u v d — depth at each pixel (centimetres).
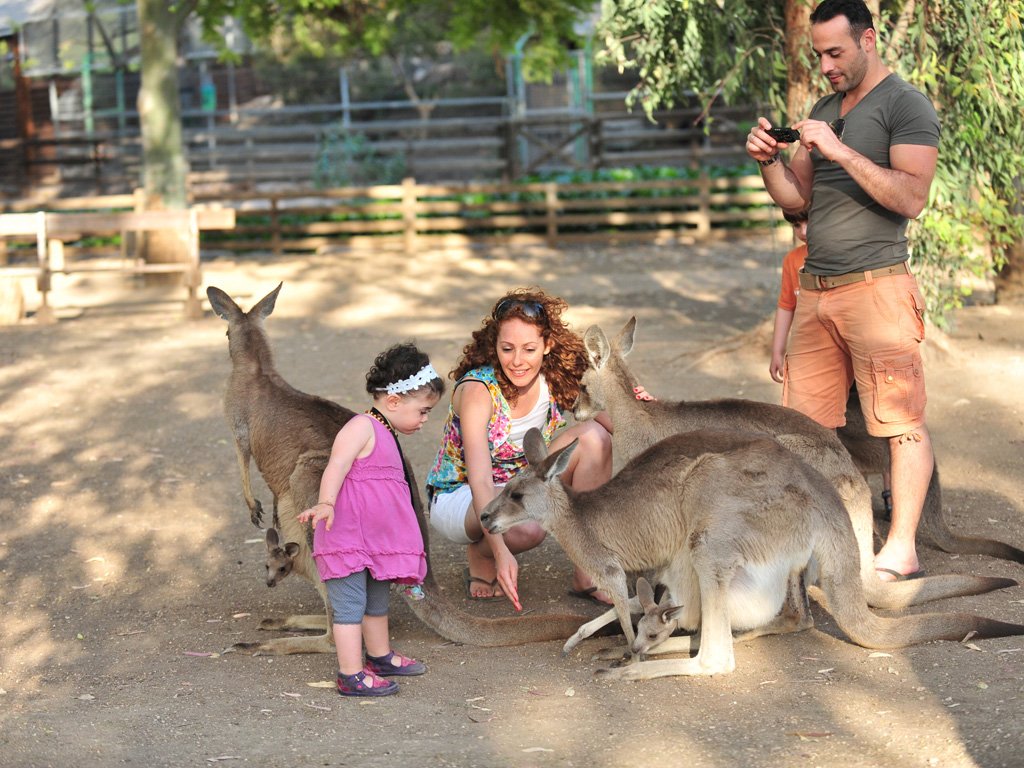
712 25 912
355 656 435
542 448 460
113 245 1919
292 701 433
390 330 1175
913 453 516
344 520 433
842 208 508
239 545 639
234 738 399
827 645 460
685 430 525
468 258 1708
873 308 506
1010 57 783
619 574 455
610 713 407
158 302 1389
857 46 498
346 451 432
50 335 1198
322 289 1439
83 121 2578
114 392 962
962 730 368
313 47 2070
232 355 533
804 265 533
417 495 467
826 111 527
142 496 723
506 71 2680
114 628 534
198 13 1795
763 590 438
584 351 523
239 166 2566
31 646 517
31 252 1814
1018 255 1120
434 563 602
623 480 462
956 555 554
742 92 991
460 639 484
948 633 446
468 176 2581
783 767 355
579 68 2484
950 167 834
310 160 2592
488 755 377
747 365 955
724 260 1622
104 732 410
